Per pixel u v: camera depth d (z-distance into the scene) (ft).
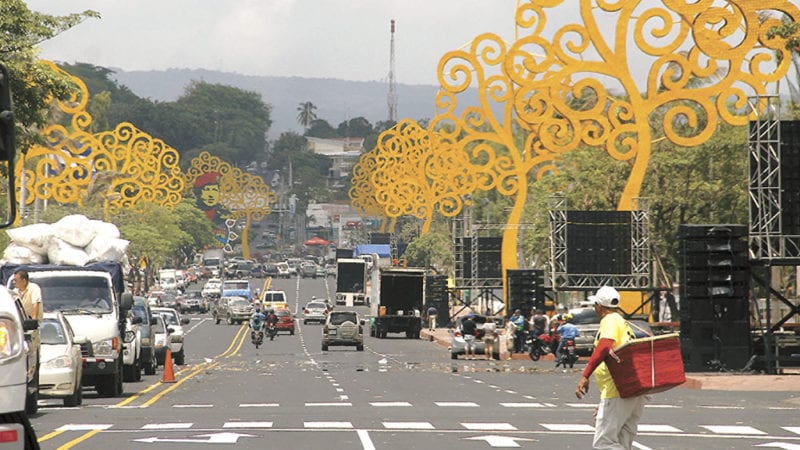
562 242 384.06
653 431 133.18
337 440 120.67
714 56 384.27
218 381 240.73
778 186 256.93
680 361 90.68
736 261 263.29
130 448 112.68
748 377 232.94
